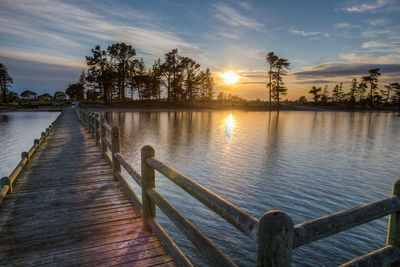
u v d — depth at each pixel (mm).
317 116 58688
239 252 5504
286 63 91812
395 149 18453
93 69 75750
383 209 1289
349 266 1202
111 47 74188
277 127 31953
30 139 20953
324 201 8570
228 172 11664
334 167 13102
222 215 1456
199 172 11594
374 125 37438
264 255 1036
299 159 14734
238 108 84250
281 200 8547
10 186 4586
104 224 3361
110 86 74750
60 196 4426
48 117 42562
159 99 93688
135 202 3840
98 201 4184
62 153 8227
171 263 2514
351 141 21953
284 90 94750
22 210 3832
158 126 29906
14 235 3088
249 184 10047
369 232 6465
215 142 19672
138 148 16641
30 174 5801
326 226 1119
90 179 5422
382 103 111812
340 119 49406
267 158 14719
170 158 14219
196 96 103688
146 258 2598
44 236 3062
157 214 7137
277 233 982
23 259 2600
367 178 11320
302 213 7672
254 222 1205
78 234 3100
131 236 3037
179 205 7684
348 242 6039
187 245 5770
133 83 81750
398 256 1376
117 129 5324
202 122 36281
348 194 9273
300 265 5234
